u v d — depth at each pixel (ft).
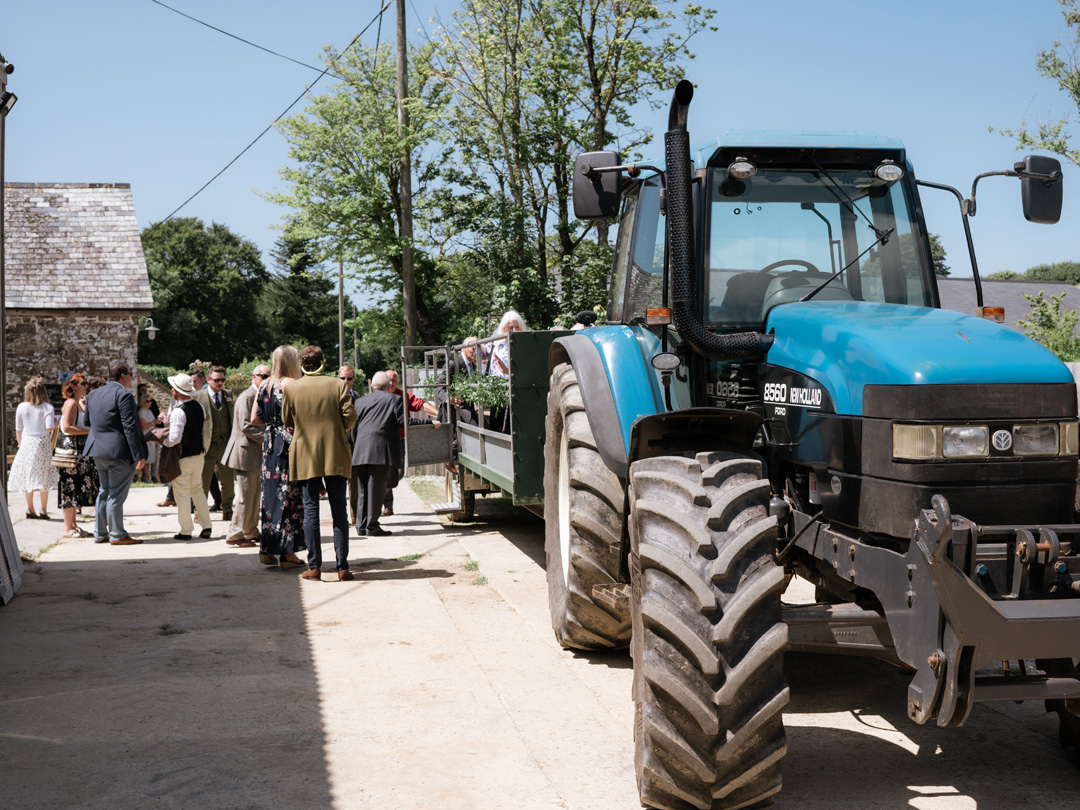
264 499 23.94
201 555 26.03
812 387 10.71
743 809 9.71
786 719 12.98
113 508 27.99
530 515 33.17
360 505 29.27
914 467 9.20
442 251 91.25
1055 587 8.91
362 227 93.56
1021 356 9.68
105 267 82.99
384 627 17.83
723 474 9.98
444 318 99.25
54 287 79.87
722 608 9.15
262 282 237.04
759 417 10.79
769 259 12.67
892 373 9.48
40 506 37.73
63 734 12.35
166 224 224.33
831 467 10.34
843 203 12.94
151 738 12.21
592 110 67.77
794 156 12.89
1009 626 8.47
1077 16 52.85
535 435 21.04
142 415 43.88
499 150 70.33
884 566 9.34
